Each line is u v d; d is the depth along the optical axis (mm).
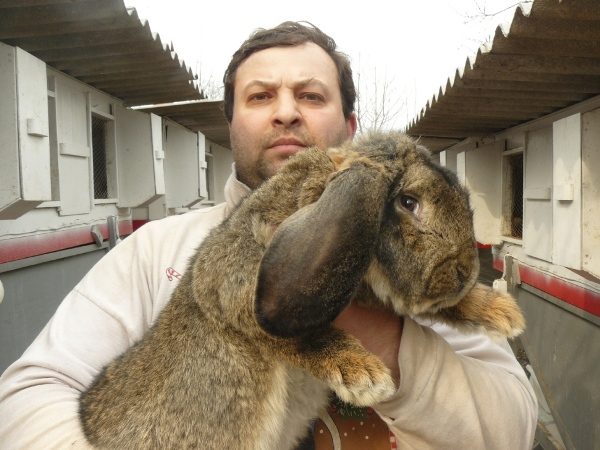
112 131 1927
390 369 433
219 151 3703
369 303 446
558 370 1329
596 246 1005
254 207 449
